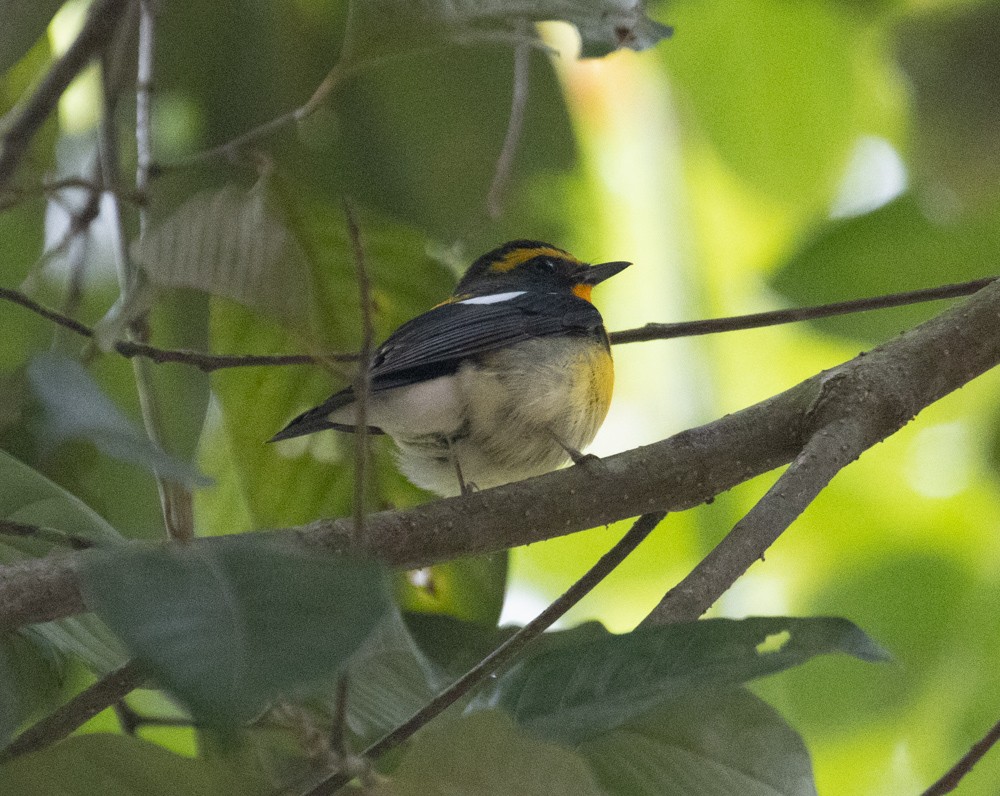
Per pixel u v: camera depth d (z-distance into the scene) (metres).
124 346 7.58
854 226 10.83
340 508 9.20
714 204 12.91
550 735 5.07
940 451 12.43
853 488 12.52
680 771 5.42
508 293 10.28
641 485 7.34
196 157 7.89
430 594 8.95
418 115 9.69
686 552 12.97
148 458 4.51
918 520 12.30
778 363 13.06
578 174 11.55
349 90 9.65
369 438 9.27
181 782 5.09
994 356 7.74
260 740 5.62
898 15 11.48
